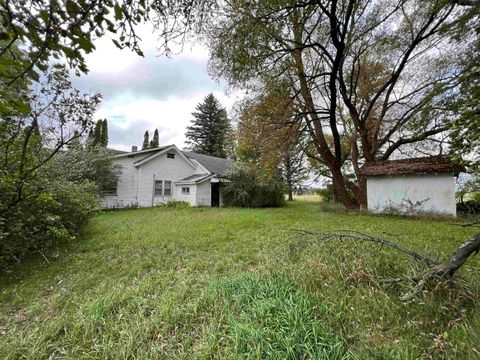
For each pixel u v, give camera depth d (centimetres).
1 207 386
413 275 269
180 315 244
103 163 1308
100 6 99
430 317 216
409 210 991
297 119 1081
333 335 199
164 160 1689
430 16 796
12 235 408
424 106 754
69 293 316
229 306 255
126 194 1536
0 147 370
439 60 919
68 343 213
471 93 350
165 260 441
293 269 329
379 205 1066
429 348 177
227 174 1627
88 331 224
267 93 946
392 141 1312
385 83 1123
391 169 1034
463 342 176
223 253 468
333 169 1241
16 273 400
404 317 221
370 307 236
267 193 1597
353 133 1284
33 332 228
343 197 1214
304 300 242
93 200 721
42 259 463
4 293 325
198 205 1627
